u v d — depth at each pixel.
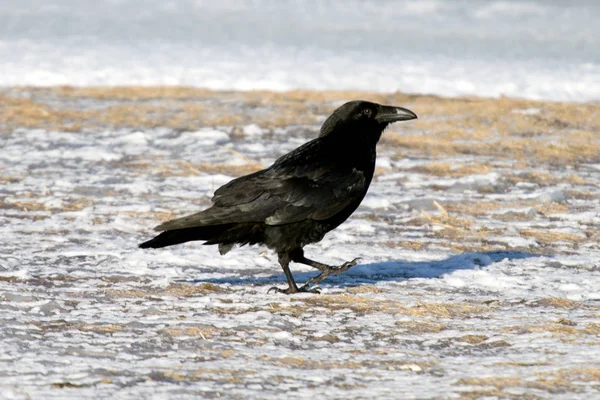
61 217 14.11
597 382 7.43
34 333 8.52
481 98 26.09
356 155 10.78
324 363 7.95
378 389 7.25
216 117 23.00
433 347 8.53
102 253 11.94
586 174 18.41
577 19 44.38
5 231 13.15
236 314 9.46
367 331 8.98
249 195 10.19
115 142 20.22
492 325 9.20
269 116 23.28
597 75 30.75
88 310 9.41
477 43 37.62
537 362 7.99
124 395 6.94
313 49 34.81
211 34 37.62
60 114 22.94
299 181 10.34
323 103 25.09
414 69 30.91
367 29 40.38
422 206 15.48
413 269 11.80
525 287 10.89
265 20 41.69
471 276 11.39
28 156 18.56
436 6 46.34
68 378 7.29
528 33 40.56
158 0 45.34
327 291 10.55
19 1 43.25
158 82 27.98
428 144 20.59
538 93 27.38
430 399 7.03
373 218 14.70
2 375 7.30
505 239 13.53
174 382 7.30
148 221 14.02
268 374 7.57
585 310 9.87
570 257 12.55
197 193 15.95
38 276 10.77
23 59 30.42
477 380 7.50
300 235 10.41
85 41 34.69
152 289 10.41
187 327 8.86
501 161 19.22
